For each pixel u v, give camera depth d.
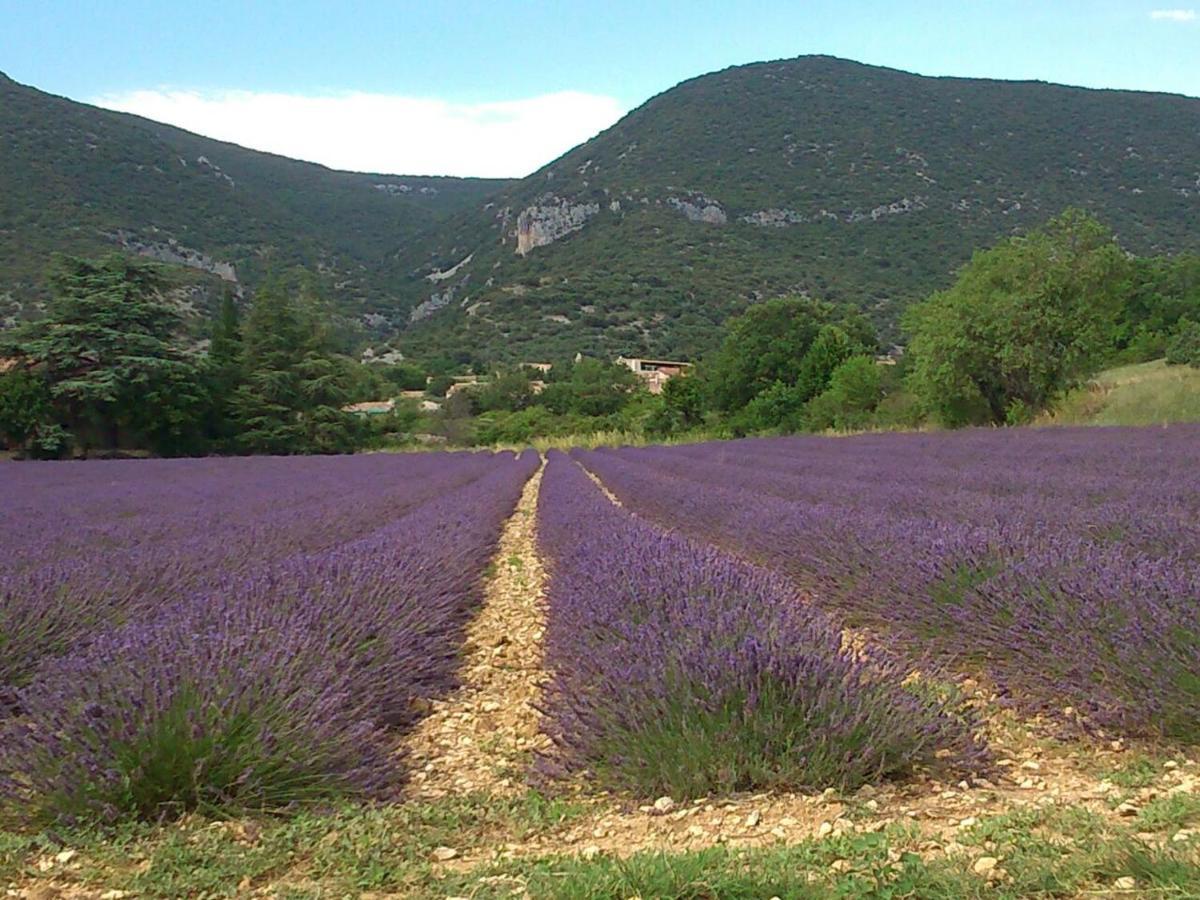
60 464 34.53
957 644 5.14
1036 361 33.12
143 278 47.28
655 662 3.92
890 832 2.85
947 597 5.40
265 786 3.47
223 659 3.86
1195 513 7.93
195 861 2.96
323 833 3.21
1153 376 36.84
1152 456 15.25
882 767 3.43
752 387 56.28
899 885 2.41
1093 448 18.28
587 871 2.66
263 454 49.50
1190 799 2.91
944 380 34.88
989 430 31.28
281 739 3.55
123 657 3.92
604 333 90.81
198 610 4.94
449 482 21.38
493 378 74.94
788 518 8.93
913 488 12.39
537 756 3.91
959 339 34.19
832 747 3.42
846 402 46.22
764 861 2.65
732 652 3.78
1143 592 4.24
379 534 9.11
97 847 3.10
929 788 3.39
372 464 33.94
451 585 7.27
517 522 15.57
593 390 68.31
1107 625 4.05
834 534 7.42
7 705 4.76
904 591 5.73
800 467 19.88
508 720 4.80
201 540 8.93
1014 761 3.69
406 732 4.66
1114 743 3.76
